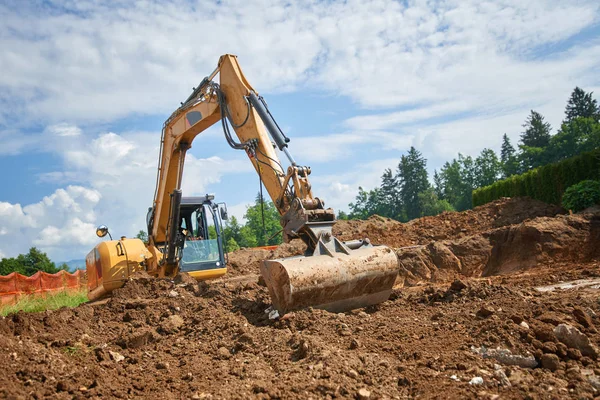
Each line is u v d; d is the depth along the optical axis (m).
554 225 15.18
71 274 26.77
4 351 5.96
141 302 9.53
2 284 20.52
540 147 87.19
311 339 6.22
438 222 23.39
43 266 48.78
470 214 23.14
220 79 10.93
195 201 13.99
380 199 107.25
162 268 12.77
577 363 5.41
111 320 8.94
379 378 5.18
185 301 9.64
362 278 8.19
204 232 14.02
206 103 11.46
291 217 8.57
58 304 16.94
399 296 9.42
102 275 12.34
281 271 7.71
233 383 5.30
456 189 102.00
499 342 5.94
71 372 5.79
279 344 6.66
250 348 6.73
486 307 7.11
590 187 17.84
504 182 27.69
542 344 5.74
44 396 5.05
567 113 97.25
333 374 5.16
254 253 25.22
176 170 13.26
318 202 8.60
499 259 15.68
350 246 8.83
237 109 10.44
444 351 5.93
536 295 8.70
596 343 5.93
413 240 21.91
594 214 15.40
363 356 5.77
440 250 16.03
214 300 9.76
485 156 98.44
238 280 16.86
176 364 6.48
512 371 5.20
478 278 14.34
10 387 5.04
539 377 5.12
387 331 6.97
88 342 7.37
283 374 5.40
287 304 7.71
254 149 9.76
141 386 5.54
